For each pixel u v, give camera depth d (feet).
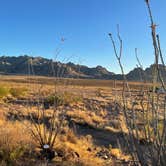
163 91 18.24
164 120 18.12
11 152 29.22
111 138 48.14
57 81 38.60
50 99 73.05
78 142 40.47
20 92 95.76
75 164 30.32
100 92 155.63
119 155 36.88
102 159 34.91
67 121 55.21
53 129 38.50
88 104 88.07
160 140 18.90
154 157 19.16
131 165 32.94
